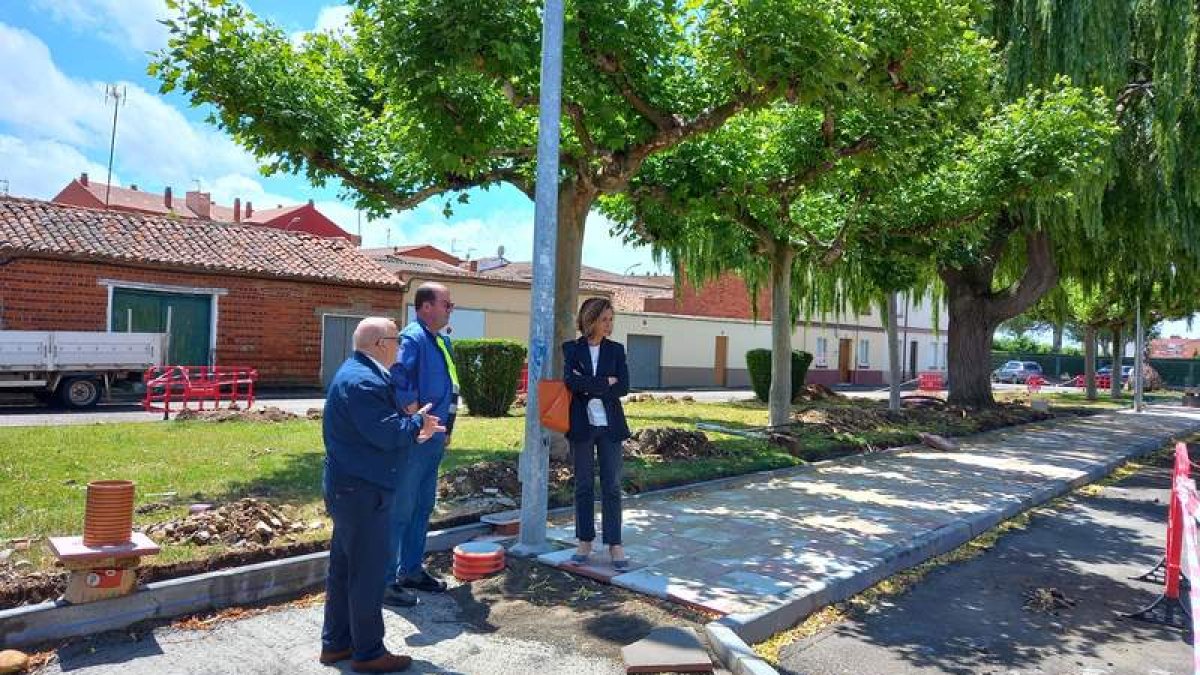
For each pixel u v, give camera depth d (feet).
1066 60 48.29
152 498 21.49
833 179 39.81
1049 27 48.83
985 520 26.09
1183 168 50.21
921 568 21.29
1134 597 19.48
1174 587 18.78
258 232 77.87
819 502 27.43
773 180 36.73
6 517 18.85
